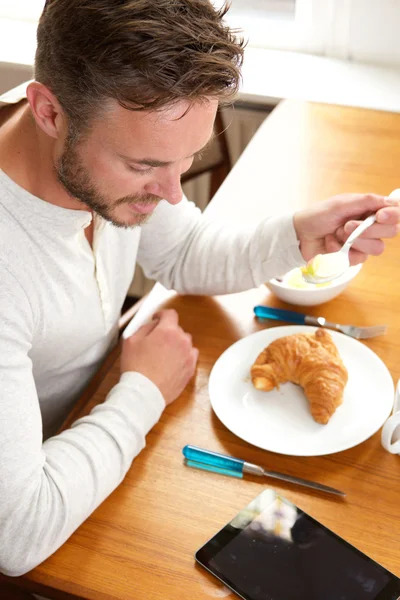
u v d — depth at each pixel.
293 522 0.84
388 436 0.91
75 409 1.04
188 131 0.76
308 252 1.14
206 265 1.19
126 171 0.80
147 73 0.70
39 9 2.29
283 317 1.14
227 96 0.77
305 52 2.06
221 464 0.92
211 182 1.90
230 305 1.19
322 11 1.96
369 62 1.96
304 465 0.92
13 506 0.82
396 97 1.78
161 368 1.01
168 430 0.98
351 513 0.86
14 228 0.91
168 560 0.82
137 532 0.86
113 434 0.92
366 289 1.19
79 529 0.87
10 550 0.83
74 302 1.01
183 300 1.22
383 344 1.08
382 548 0.82
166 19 0.70
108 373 1.06
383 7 1.85
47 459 0.88
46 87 0.78
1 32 2.27
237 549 0.82
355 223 1.07
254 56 2.07
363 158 1.51
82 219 0.95
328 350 1.01
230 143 2.05
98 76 0.72
